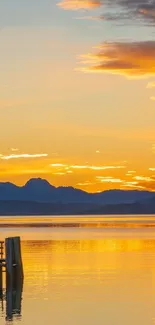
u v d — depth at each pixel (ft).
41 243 360.28
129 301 155.94
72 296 163.02
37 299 160.04
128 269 215.72
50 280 190.39
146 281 186.80
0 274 180.86
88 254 277.85
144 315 140.56
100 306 150.30
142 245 338.95
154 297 161.17
